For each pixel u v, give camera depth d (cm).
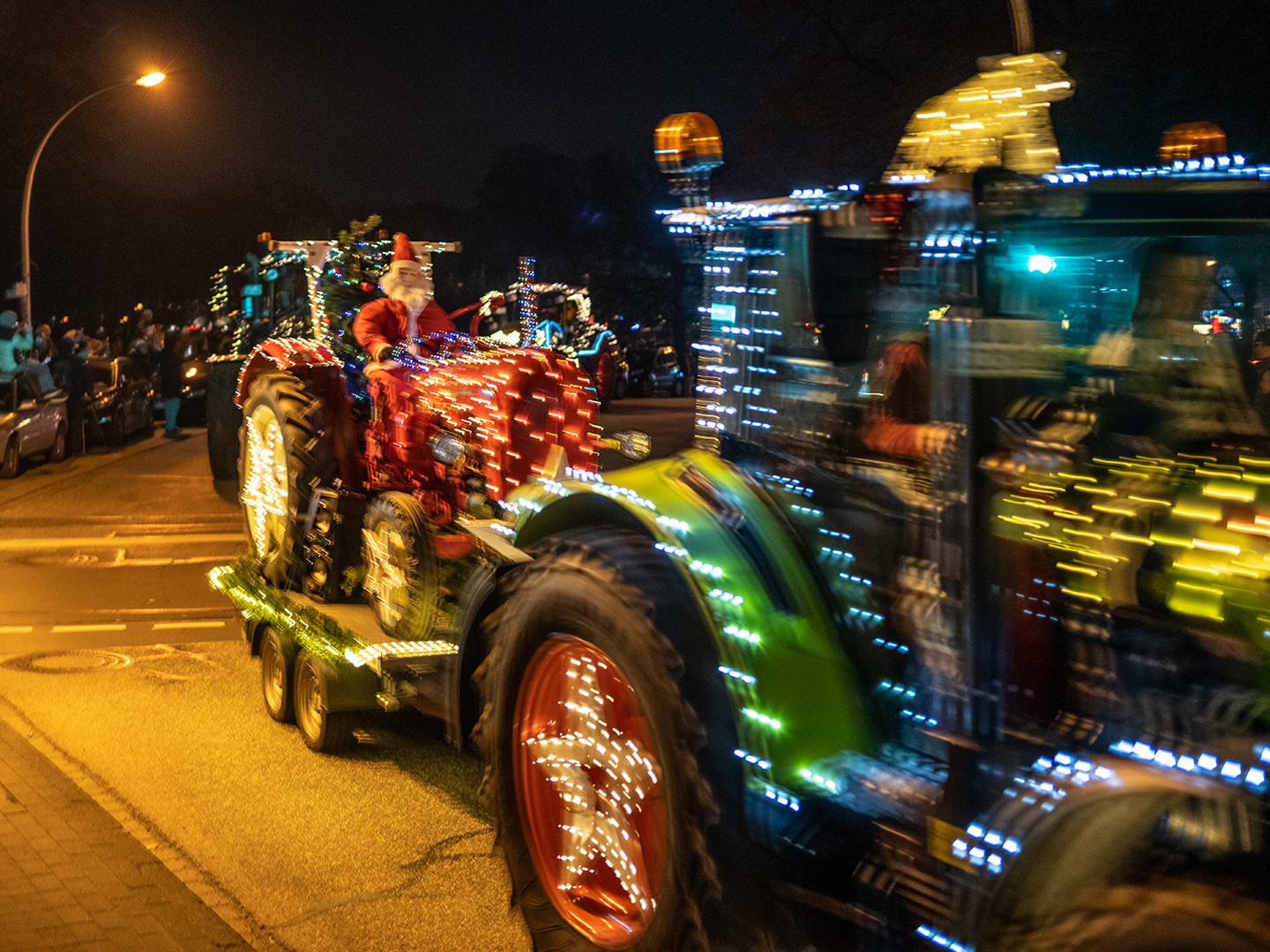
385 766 559
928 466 294
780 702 305
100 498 1417
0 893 418
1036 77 302
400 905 420
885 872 293
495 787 377
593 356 2612
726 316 363
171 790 524
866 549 320
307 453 602
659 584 322
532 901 371
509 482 551
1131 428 310
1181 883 238
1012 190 268
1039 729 267
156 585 948
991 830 256
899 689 312
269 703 626
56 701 650
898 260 318
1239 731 238
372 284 721
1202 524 262
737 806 303
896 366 311
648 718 314
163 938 390
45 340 1912
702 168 359
